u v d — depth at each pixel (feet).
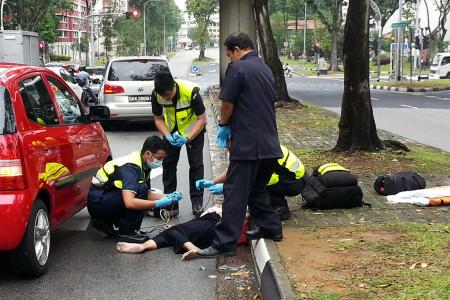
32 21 163.22
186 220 23.41
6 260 18.24
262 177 17.94
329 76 189.37
